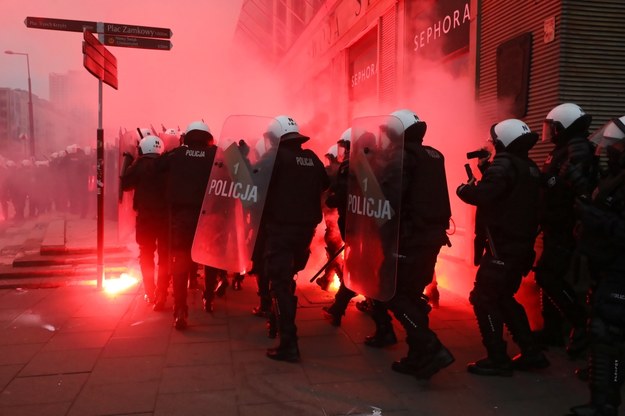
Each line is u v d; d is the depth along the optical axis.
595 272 2.81
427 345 3.11
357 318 4.64
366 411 2.81
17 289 5.63
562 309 3.71
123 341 3.93
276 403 2.90
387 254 3.27
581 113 3.52
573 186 3.36
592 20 4.27
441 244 3.27
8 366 3.41
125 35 5.75
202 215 4.07
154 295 4.98
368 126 3.53
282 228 3.63
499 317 3.36
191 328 4.27
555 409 2.86
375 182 3.41
